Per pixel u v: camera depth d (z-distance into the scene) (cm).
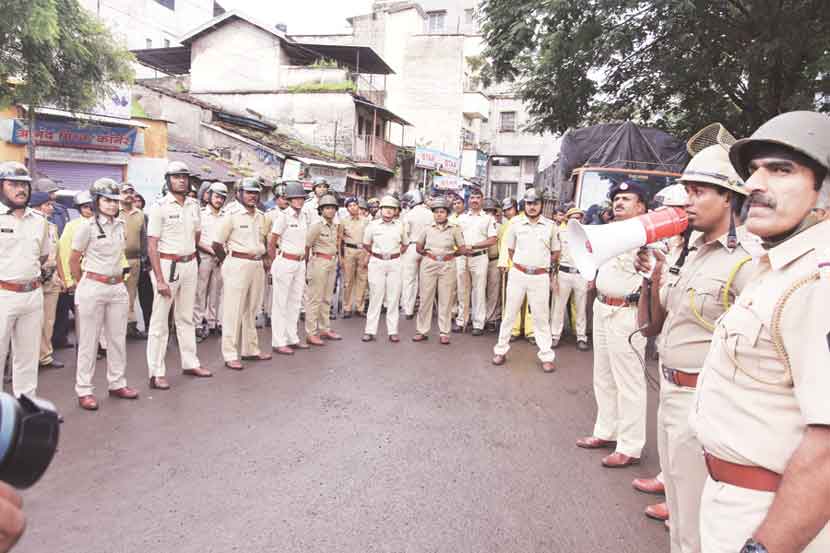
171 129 2011
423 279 866
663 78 1139
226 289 678
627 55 1130
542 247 724
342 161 2373
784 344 161
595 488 415
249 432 487
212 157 1933
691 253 290
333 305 1164
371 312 870
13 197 474
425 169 2459
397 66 3522
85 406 524
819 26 923
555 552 331
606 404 486
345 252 1054
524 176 3881
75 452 434
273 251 736
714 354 190
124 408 532
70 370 646
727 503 178
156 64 2905
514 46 1105
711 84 1142
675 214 260
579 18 1032
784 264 167
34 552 309
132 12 2686
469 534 345
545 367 728
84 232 515
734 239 262
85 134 1371
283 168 2039
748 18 980
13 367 497
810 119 166
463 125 3569
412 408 567
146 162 1557
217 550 318
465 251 870
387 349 818
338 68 2519
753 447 170
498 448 479
